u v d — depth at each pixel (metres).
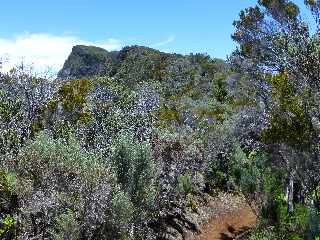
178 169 25.58
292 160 19.84
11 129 19.00
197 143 31.94
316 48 19.25
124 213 15.83
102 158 19.33
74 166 15.66
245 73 25.73
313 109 19.11
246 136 34.97
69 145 17.64
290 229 20.12
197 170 31.86
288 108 19.36
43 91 24.00
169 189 24.48
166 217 25.20
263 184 22.55
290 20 21.20
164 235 23.41
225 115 43.31
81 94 26.88
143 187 18.64
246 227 29.62
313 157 19.36
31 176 15.05
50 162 15.32
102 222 15.51
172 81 69.19
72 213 14.59
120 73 82.06
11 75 23.95
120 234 15.82
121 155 18.39
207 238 26.89
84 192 15.39
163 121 32.81
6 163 15.41
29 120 22.25
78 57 121.50
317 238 16.95
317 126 19.25
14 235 13.78
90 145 22.42
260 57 23.36
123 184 18.14
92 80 29.67
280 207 21.09
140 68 80.31
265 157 24.22
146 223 19.53
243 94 32.59
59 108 25.17
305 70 19.34
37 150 15.50
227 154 35.25
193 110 41.94
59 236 14.26
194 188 31.31
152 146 24.19
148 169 18.91
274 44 21.91
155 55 85.19
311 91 19.03
